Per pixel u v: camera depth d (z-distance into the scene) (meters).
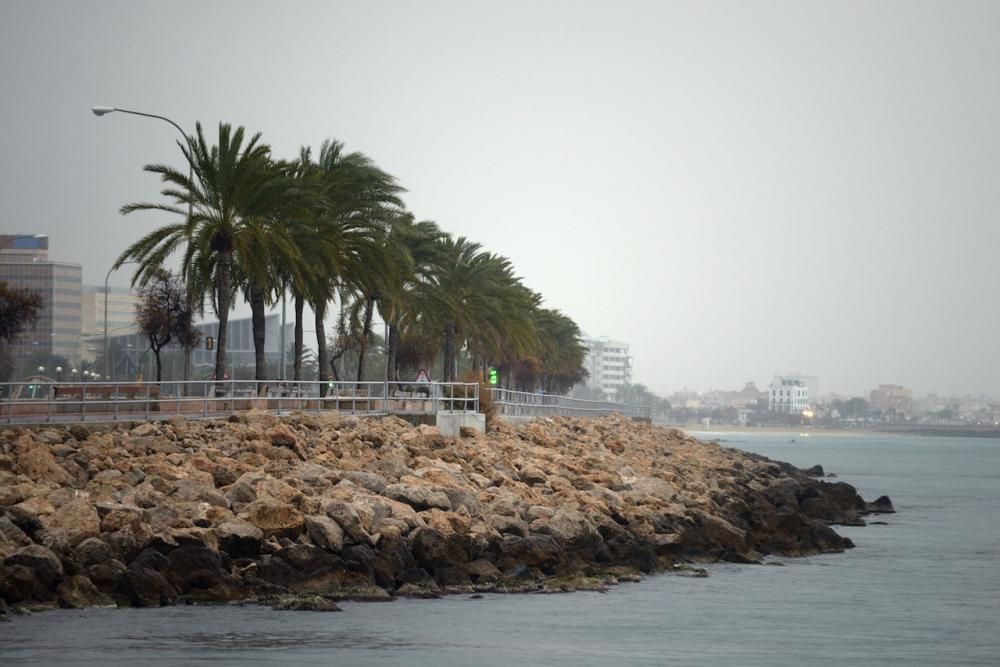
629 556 72.56
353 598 57.62
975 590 71.50
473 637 52.38
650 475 108.81
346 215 124.31
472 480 81.12
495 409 122.06
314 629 51.94
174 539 55.50
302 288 107.88
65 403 76.94
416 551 61.81
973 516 124.44
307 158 126.38
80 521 54.69
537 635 53.62
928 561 84.69
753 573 75.81
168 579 54.22
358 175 123.50
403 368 194.50
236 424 81.06
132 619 51.38
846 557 86.19
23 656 45.34
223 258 104.50
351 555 58.78
